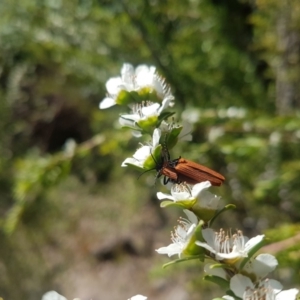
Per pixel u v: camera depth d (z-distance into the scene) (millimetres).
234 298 389
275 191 697
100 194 1340
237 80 844
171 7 819
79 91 1054
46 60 1003
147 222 1318
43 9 918
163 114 417
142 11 828
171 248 395
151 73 429
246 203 791
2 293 1145
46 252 1232
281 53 687
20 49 1034
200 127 648
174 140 415
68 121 1440
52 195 1207
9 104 1207
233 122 608
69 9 898
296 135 592
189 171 402
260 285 391
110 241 1342
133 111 424
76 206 1337
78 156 636
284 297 387
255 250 392
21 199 653
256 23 708
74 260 1300
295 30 664
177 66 845
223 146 625
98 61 913
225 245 393
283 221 741
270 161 710
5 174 1119
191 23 853
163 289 1152
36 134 1448
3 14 960
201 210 397
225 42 852
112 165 1091
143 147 406
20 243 1138
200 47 856
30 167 637
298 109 694
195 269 955
